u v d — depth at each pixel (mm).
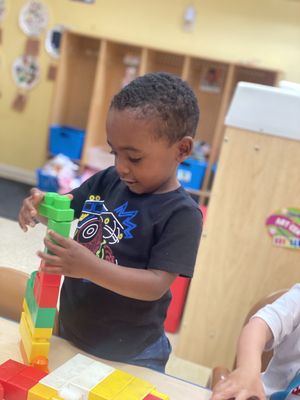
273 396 891
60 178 3336
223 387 719
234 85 3562
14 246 2602
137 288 774
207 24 3578
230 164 1653
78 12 3781
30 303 788
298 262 1652
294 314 916
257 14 3482
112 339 897
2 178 3986
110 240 897
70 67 3721
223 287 1745
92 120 3473
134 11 3691
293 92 1598
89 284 903
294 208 1620
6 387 677
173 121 768
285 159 1600
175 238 835
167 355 971
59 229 709
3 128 4031
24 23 3877
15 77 3961
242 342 832
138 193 901
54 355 815
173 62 3656
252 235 1680
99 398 661
